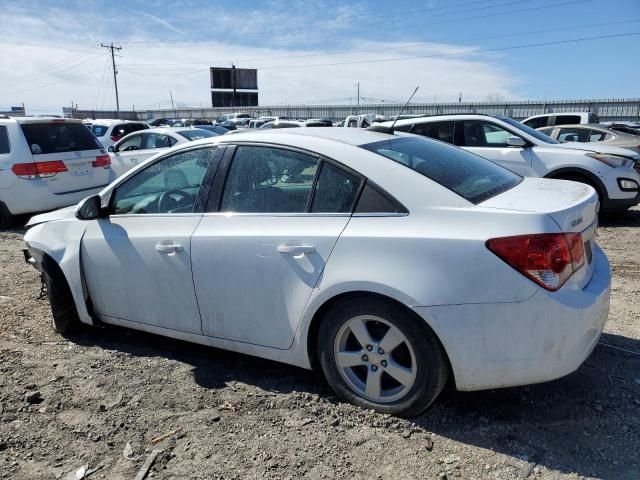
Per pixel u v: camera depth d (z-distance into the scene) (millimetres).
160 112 66625
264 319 3184
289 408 3111
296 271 3008
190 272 3389
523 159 8234
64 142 8672
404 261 2711
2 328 4371
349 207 2949
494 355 2611
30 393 3312
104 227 3828
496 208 2707
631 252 6527
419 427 2869
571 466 2561
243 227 3219
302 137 3238
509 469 2553
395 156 3100
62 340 4145
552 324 2545
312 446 2760
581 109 38125
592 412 2992
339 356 3031
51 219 4211
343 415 3004
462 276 2605
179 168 3605
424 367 2764
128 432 2926
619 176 7828
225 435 2879
